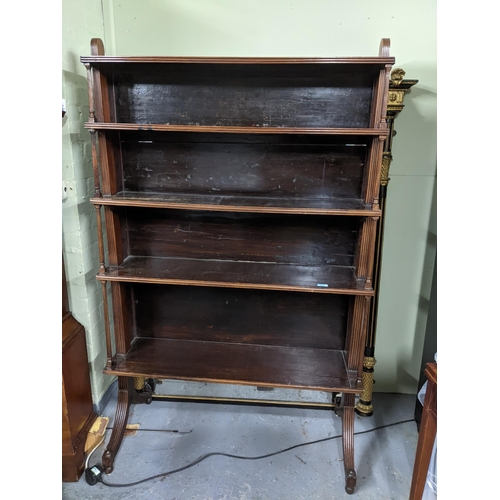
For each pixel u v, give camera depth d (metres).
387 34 1.74
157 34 1.84
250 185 1.71
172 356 1.82
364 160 1.63
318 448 1.83
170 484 1.62
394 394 2.20
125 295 1.81
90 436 1.79
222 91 1.61
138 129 1.42
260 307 1.88
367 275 1.55
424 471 1.30
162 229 1.83
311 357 1.82
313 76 1.55
